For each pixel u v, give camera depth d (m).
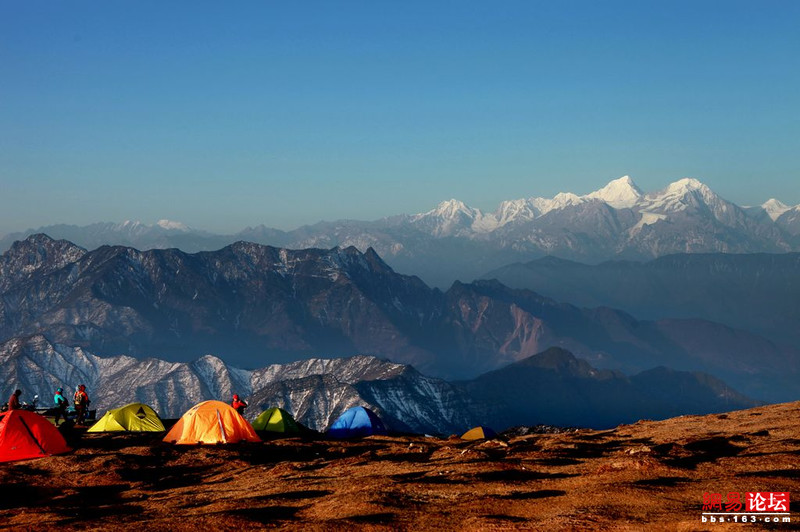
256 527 36.25
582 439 67.56
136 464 60.75
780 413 70.81
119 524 38.50
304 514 38.47
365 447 70.94
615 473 43.12
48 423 65.31
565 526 32.25
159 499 47.66
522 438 73.69
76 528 37.84
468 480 44.09
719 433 62.00
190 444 69.75
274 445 71.00
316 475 52.16
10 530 38.03
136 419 80.31
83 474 57.38
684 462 46.00
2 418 63.12
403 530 33.59
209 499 45.78
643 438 65.25
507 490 40.75
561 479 43.38
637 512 34.06
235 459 63.41
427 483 43.25
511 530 32.41
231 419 72.25
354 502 38.78
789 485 38.19
